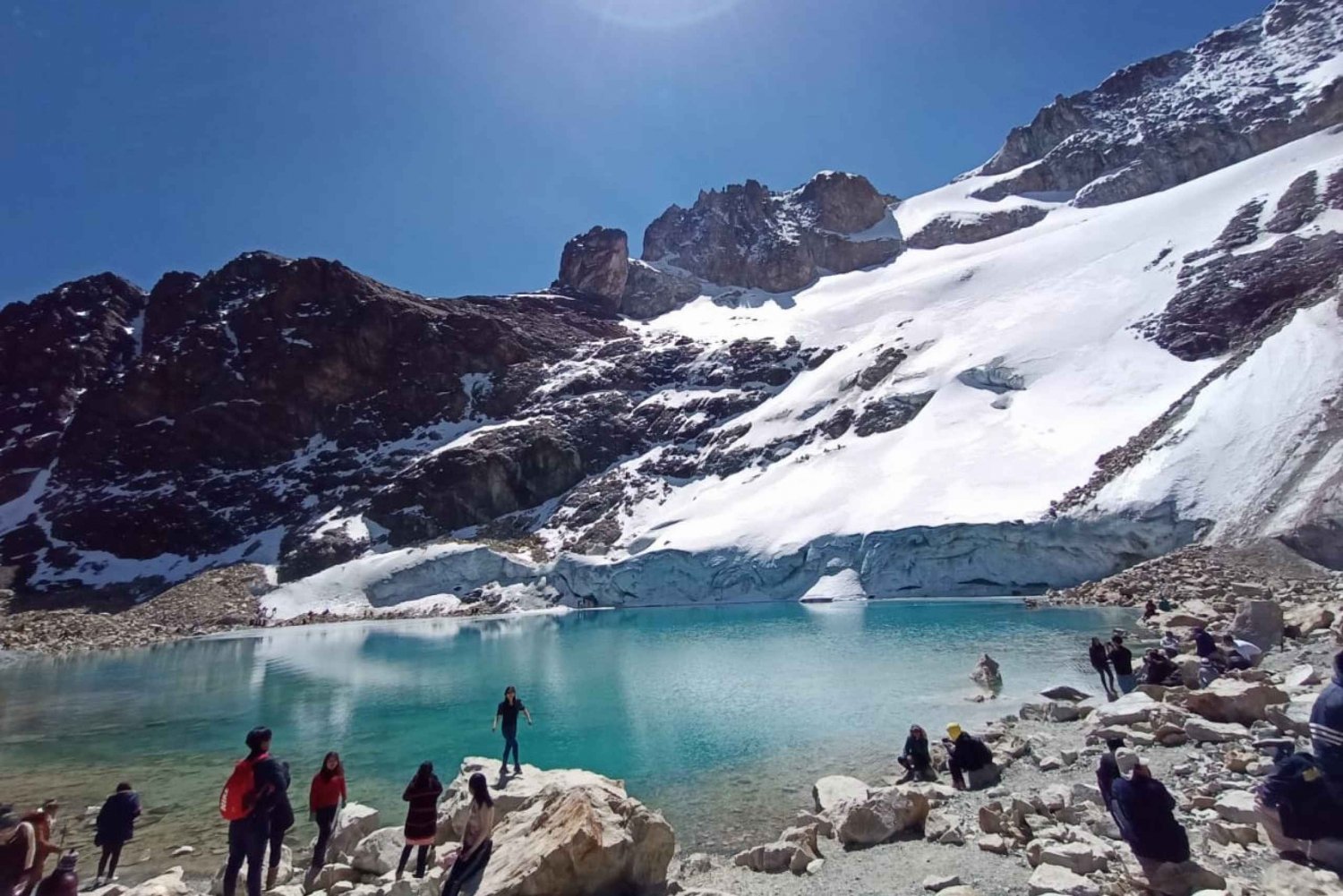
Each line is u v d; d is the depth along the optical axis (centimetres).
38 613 6062
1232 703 1205
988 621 3222
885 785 1249
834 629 3325
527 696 2222
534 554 6475
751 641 3123
